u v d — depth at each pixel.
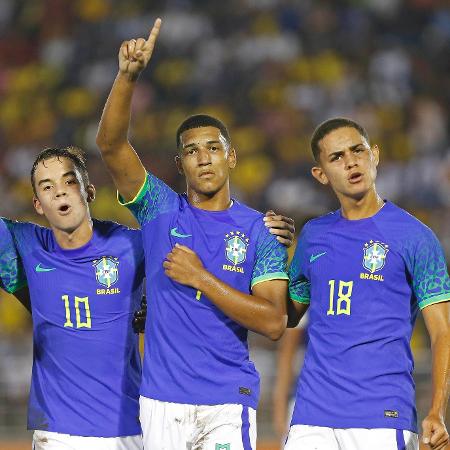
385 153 61.06
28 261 19.73
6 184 60.56
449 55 67.88
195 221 19.03
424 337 43.06
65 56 68.38
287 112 62.44
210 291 18.17
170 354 18.47
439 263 18.48
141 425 18.81
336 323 18.56
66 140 62.38
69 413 19.28
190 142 18.94
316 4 68.56
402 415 18.11
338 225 19.08
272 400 39.06
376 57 66.44
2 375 40.25
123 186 19.08
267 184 58.09
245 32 66.88
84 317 19.45
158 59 65.81
